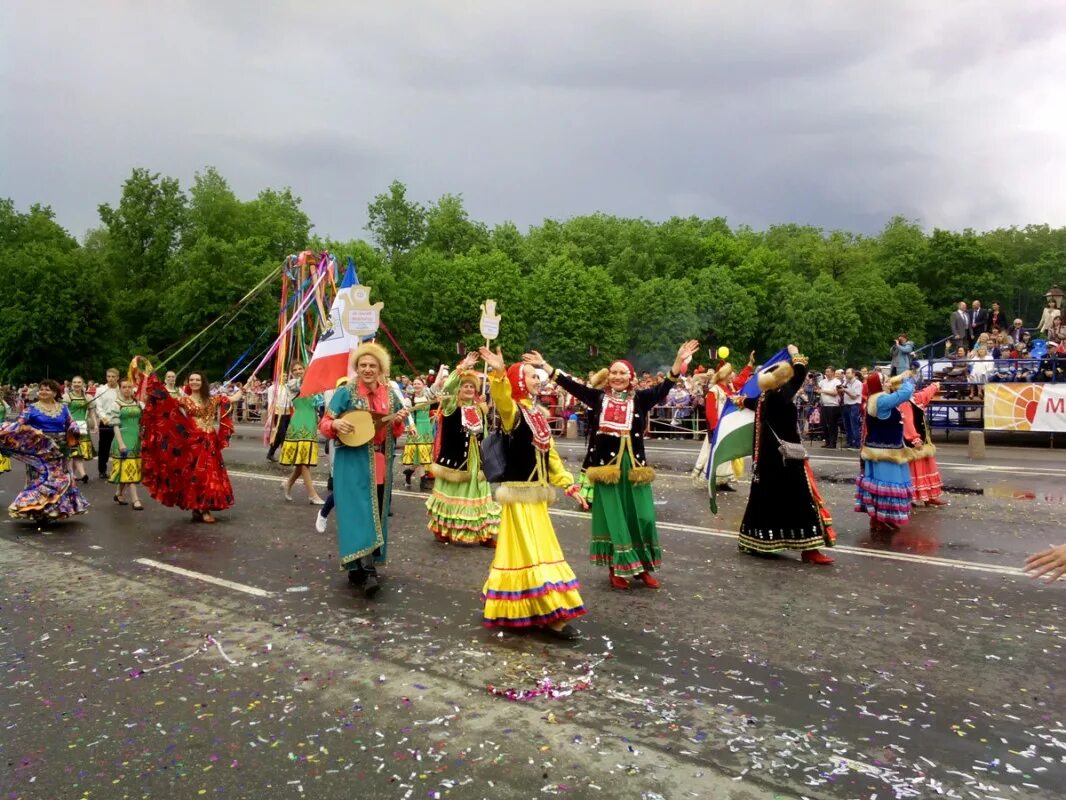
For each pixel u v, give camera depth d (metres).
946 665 4.84
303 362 17.89
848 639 5.32
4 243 57.84
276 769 3.62
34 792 3.46
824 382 19.39
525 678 4.65
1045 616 5.80
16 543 8.74
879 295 66.44
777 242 94.31
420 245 65.88
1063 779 3.51
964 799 3.35
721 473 12.23
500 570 5.46
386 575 7.21
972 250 71.25
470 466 8.62
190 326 43.91
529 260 69.00
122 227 51.91
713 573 7.13
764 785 3.45
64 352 45.09
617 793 3.39
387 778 3.53
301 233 51.78
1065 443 19.41
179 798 3.39
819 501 7.55
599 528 6.66
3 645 5.34
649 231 77.88
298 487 13.01
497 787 3.44
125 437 11.07
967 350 23.72
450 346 51.59
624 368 6.63
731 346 63.97
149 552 8.20
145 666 4.92
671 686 4.53
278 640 5.37
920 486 10.43
